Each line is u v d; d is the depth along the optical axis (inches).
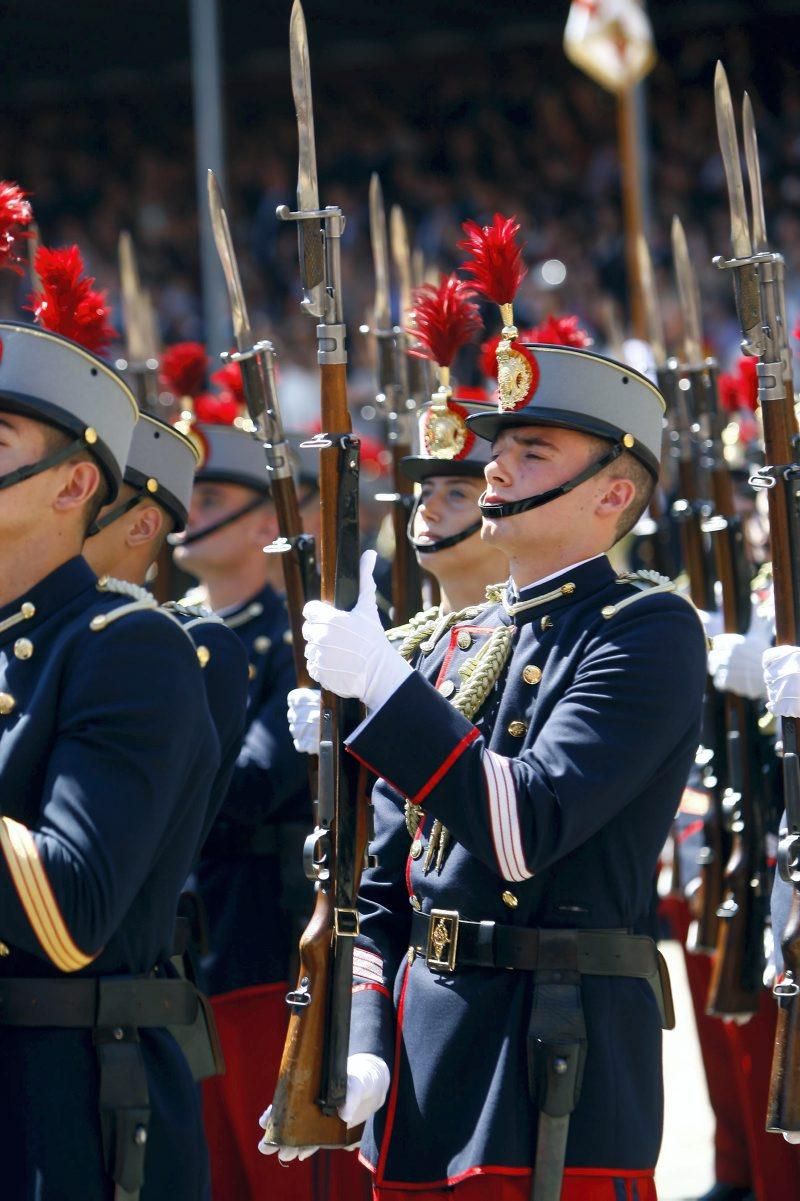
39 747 438.9
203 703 457.7
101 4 2684.5
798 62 2780.5
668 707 506.9
